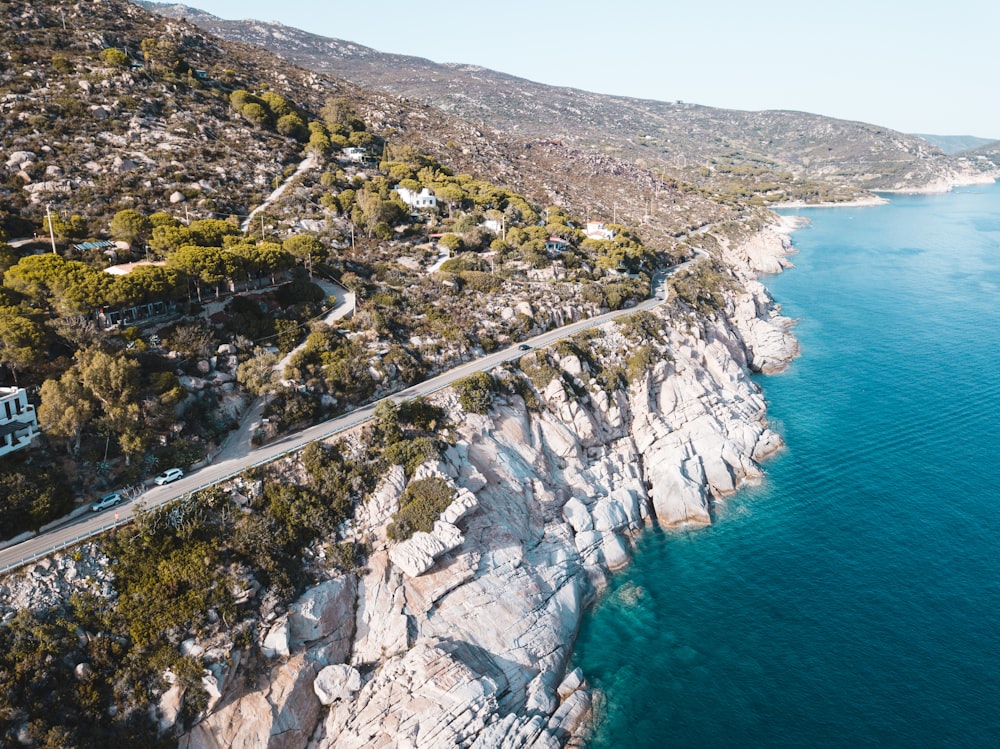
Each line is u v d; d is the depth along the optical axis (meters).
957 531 63.69
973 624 52.19
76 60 110.75
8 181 80.31
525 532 58.66
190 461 50.31
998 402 91.62
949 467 75.19
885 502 69.25
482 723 41.53
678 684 48.59
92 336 52.09
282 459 52.03
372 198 102.88
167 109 111.06
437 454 56.56
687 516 69.00
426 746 39.66
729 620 54.56
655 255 137.25
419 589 48.81
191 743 37.69
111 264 67.00
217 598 41.72
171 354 56.34
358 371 63.44
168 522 43.81
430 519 51.00
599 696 47.72
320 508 50.12
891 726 44.03
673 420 80.56
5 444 43.06
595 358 81.12
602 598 58.19
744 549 63.81
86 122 97.31
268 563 44.91
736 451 77.31
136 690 37.22
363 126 153.12
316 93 165.50
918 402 93.06
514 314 84.56
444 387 65.94
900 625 52.56
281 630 42.16
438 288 85.25
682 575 60.72
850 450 80.44
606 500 66.50
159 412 50.41
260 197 99.31
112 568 40.72
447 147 168.25
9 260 61.00
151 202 86.19
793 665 49.50
